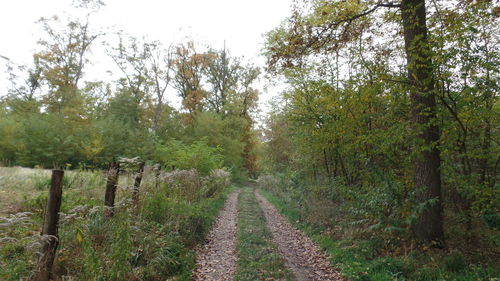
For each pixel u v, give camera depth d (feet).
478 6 16.72
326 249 21.83
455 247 17.34
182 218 22.03
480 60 15.53
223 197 48.16
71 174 26.84
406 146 22.43
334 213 28.58
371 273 15.81
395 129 21.30
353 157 28.35
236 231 27.14
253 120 112.37
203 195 33.65
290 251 21.99
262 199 56.65
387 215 21.17
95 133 61.00
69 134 62.64
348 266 17.20
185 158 38.50
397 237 19.22
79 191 20.84
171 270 15.38
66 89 77.51
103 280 11.71
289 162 46.57
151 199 19.69
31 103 75.00
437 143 18.79
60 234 13.61
